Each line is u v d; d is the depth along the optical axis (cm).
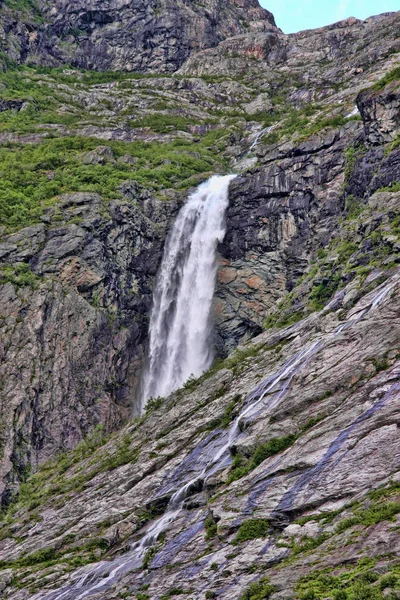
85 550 5300
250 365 6412
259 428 5028
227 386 6366
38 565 5394
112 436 7431
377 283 5744
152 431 6531
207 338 9006
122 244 9144
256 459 4725
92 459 6912
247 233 9162
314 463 4231
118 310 8875
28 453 7600
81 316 8488
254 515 4162
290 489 4178
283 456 4522
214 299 9106
